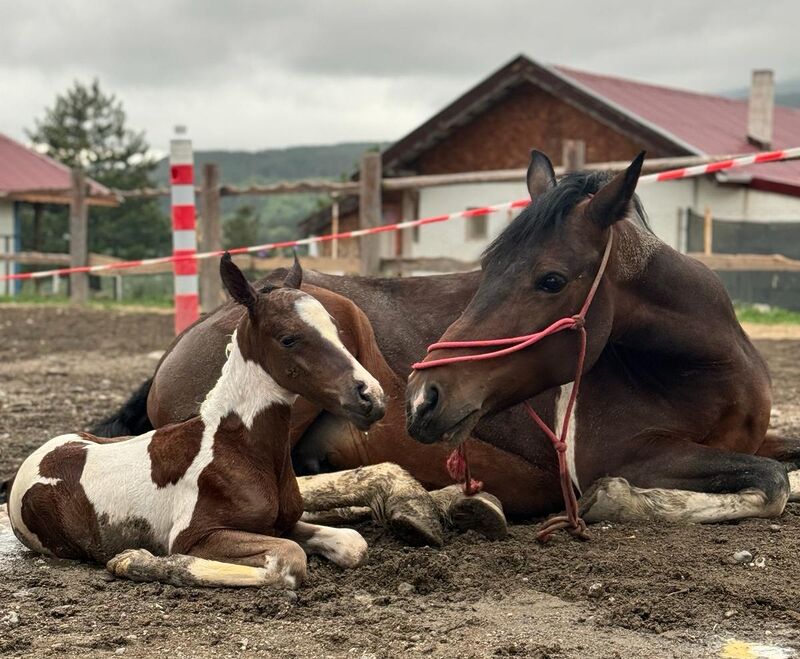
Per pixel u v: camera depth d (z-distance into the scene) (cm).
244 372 419
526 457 510
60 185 3453
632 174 427
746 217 2319
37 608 386
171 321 1712
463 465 466
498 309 435
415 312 539
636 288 475
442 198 2638
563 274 433
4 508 548
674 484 485
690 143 2428
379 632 358
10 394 962
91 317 1778
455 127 2608
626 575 412
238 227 5097
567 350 442
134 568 414
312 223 3005
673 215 2284
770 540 450
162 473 429
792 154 668
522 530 489
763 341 1445
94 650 345
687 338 487
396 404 514
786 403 905
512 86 2503
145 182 5219
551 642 347
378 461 518
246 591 396
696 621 365
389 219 2753
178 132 1033
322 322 401
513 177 1384
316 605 387
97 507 438
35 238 3388
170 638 355
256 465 418
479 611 381
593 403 504
